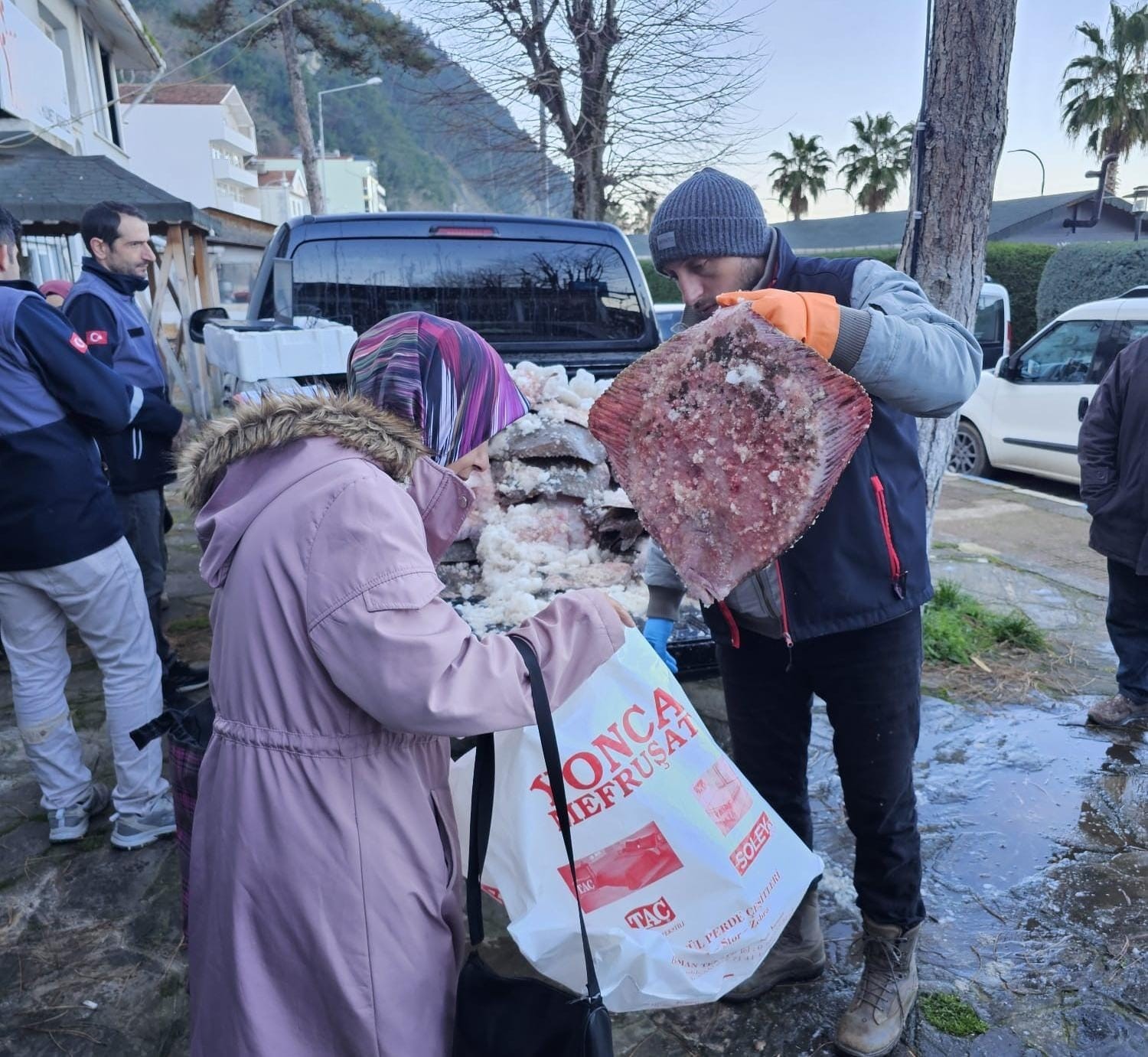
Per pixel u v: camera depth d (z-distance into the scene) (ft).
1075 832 10.07
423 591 4.15
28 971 8.00
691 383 4.99
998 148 12.41
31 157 31.76
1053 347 27.81
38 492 8.32
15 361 8.07
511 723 4.29
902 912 6.79
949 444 14.03
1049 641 15.60
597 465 10.20
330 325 11.12
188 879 4.99
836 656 6.26
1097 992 7.66
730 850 5.03
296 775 4.29
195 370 31.60
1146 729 12.48
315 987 4.28
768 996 7.62
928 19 12.37
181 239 32.17
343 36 85.40
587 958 4.45
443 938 4.60
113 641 9.14
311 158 88.33
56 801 9.73
